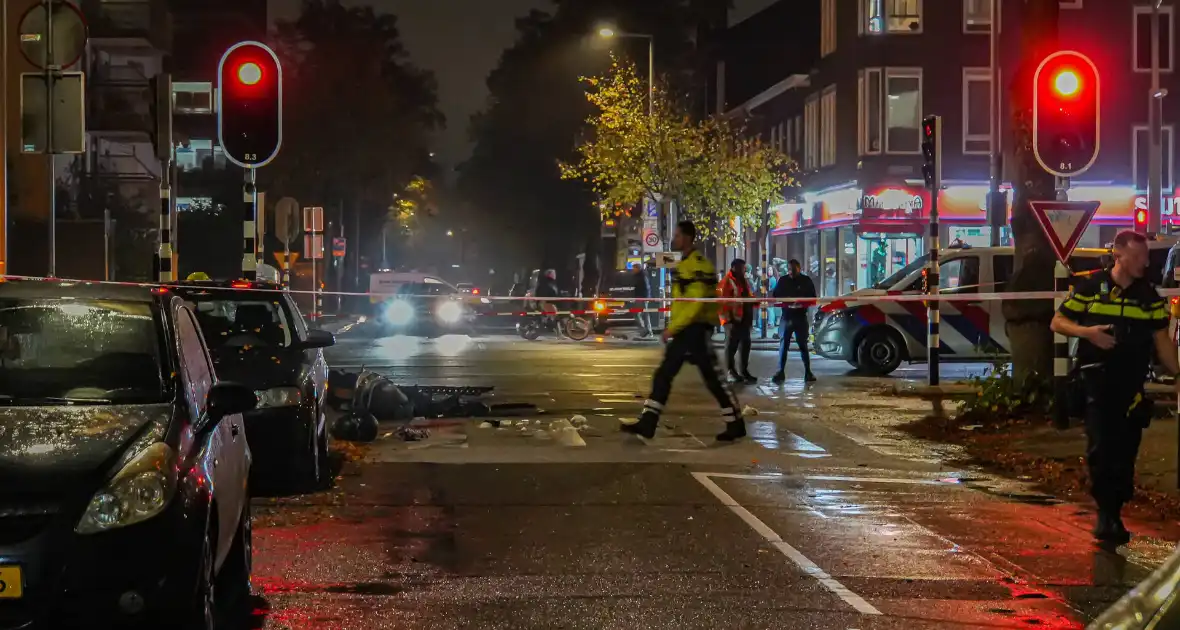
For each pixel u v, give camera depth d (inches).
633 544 438.3
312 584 380.5
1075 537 460.4
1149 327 447.2
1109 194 1936.5
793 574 398.0
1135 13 1927.9
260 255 1170.0
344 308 3225.9
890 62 1934.1
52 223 699.4
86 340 342.6
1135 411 449.7
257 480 539.5
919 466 624.4
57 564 268.8
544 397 933.8
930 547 440.1
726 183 2041.1
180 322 357.4
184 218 2598.4
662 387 691.4
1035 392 759.1
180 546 279.0
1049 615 353.4
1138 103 1932.8
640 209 2498.8
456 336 1956.2
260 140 723.4
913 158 1935.3
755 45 2647.6
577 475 580.4
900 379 1117.7
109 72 2389.3
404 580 386.0
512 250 3927.2
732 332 1068.5
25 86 649.6
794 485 563.8
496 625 337.4
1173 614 145.0
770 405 887.1
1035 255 776.9
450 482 558.9
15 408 309.7
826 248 2153.1
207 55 3193.9
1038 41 787.4
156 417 307.6
